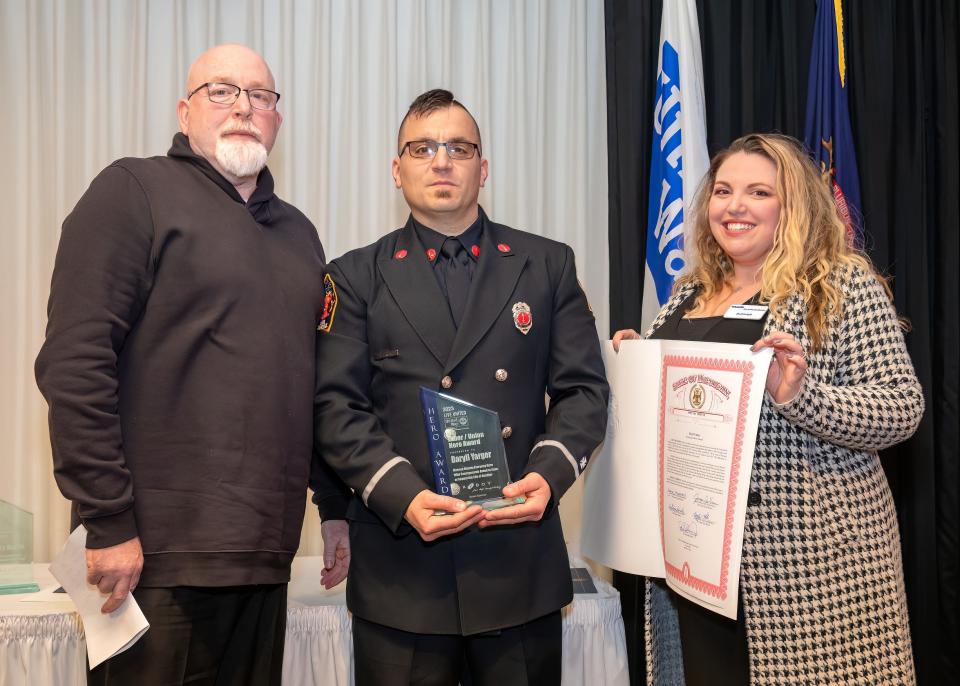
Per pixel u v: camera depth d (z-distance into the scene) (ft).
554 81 9.00
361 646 4.95
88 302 4.11
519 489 4.51
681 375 4.85
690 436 4.76
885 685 4.42
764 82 8.54
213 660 4.50
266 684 4.82
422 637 4.82
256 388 4.42
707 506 4.62
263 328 4.51
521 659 4.89
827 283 4.73
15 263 8.11
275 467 4.47
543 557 4.95
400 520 4.50
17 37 8.12
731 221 5.14
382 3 8.64
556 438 4.85
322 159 8.49
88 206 4.29
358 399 4.93
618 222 8.41
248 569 4.31
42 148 8.08
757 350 4.40
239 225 4.64
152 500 4.25
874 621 4.46
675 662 5.63
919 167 8.09
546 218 8.91
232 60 4.91
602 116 9.02
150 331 4.34
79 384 4.02
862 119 8.15
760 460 4.65
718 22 8.38
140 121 8.23
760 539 4.60
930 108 8.21
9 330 8.09
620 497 5.26
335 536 5.74
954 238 8.02
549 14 8.95
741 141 5.31
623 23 8.39
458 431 4.59
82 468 4.00
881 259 8.04
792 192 4.95
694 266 6.10
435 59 8.76
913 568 8.04
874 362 4.52
